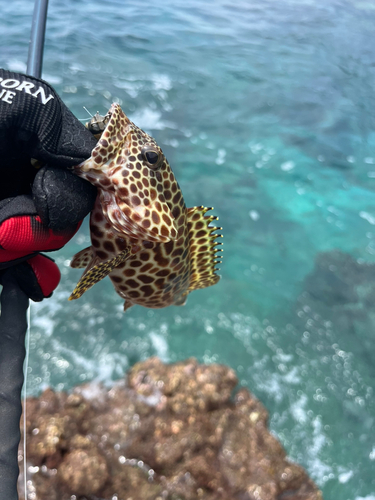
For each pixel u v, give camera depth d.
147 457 6.07
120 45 19.39
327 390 8.21
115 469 5.87
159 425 6.39
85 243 9.99
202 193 12.56
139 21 22.80
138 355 8.32
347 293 10.19
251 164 14.09
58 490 5.36
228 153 14.39
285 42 24.58
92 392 7.07
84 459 5.55
